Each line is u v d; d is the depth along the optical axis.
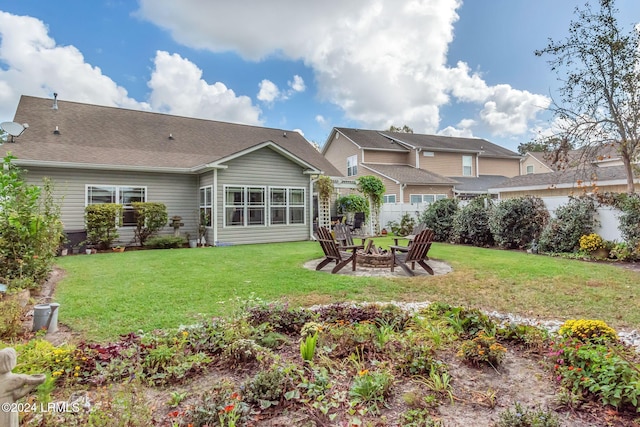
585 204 9.82
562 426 2.16
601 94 10.50
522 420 2.06
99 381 2.56
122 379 2.61
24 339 3.51
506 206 11.48
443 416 2.28
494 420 2.23
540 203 11.02
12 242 5.42
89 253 10.30
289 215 13.50
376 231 16.58
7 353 1.73
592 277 6.64
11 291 4.56
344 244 9.27
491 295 5.49
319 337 3.28
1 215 5.51
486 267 7.82
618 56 10.06
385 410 2.34
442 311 4.04
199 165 12.83
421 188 20.72
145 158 12.81
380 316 3.86
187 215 13.34
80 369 2.69
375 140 24.83
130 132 14.42
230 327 3.39
